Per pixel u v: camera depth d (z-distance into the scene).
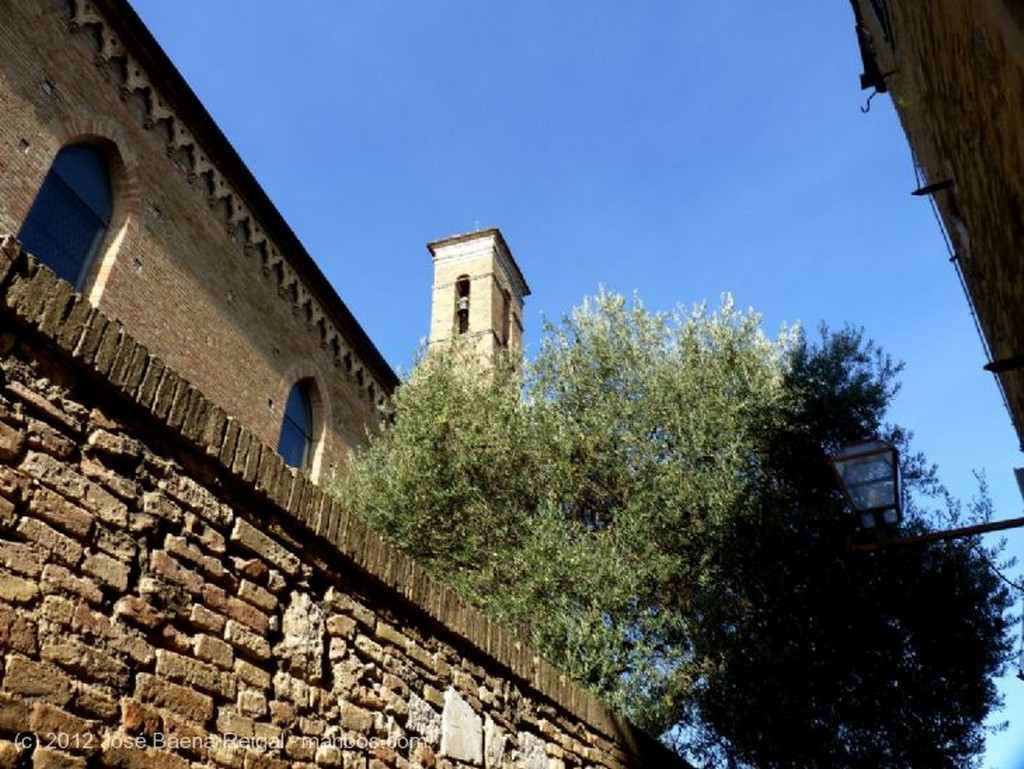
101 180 13.53
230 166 16.61
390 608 4.41
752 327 13.42
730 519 11.02
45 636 2.49
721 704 10.58
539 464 11.81
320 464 18.38
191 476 3.32
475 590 10.73
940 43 5.98
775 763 10.28
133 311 13.12
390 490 12.18
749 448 11.95
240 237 17.05
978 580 11.80
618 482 11.65
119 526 2.90
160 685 2.85
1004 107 4.57
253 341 16.70
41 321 2.76
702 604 10.81
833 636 10.95
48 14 12.35
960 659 11.20
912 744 10.67
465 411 12.62
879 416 12.98
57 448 2.74
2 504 2.49
